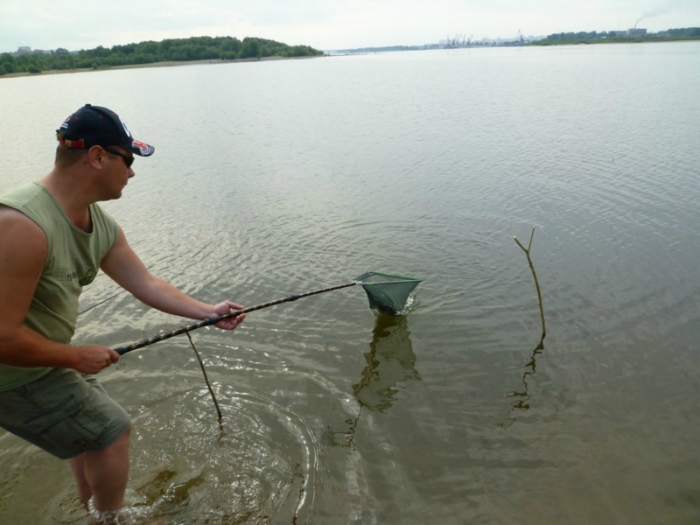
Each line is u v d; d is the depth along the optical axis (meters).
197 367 4.97
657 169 10.22
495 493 3.58
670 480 3.62
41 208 2.56
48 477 3.77
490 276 6.45
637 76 29.20
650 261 6.50
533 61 55.41
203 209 9.34
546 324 5.42
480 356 5.01
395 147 13.88
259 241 7.81
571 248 7.01
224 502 3.54
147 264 7.11
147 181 11.29
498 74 38.66
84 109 2.68
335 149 13.98
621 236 7.27
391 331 5.45
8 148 15.20
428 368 4.88
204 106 25.17
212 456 3.92
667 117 15.65
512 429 4.13
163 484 3.69
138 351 5.23
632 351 4.93
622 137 13.30
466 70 45.72
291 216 8.81
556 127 15.29
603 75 31.58
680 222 7.60
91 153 2.67
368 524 3.37
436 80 35.69
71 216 2.77
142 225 8.62
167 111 23.45
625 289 5.91
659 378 4.58
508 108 19.84
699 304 5.54
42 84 44.88
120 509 3.36
